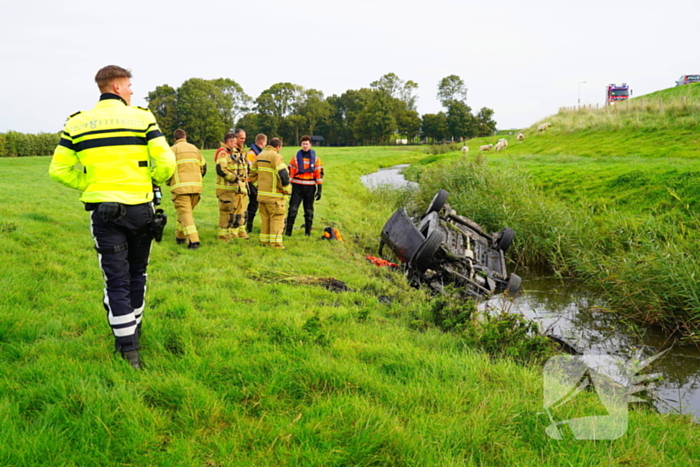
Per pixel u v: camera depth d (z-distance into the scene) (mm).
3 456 2312
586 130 30219
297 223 11281
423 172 21094
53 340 3725
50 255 6191
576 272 9320
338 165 30500
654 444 2984
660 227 8703
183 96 83438
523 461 2668
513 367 4078
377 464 2578
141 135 3314
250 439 2691
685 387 4633
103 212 3127
